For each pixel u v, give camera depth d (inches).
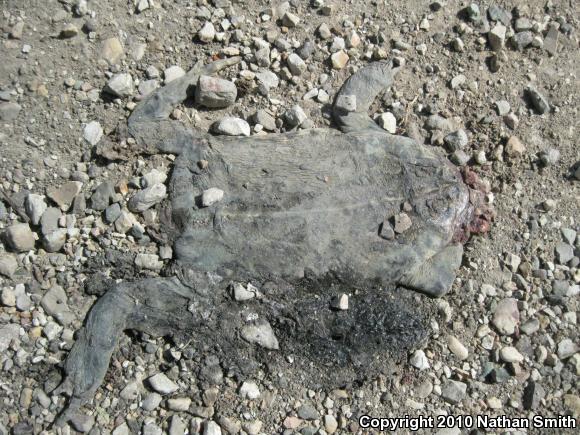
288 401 11.6
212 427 11.2
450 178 12.4
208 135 12.5
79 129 12.5
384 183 12.3
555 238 12.9
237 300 11.6
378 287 12.0
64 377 11.2
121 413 11.2
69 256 11.8
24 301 11.6
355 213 12.0
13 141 12.3
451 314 12.2
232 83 12.7
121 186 12.1
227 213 11.9
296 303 11.8
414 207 12.1
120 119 12.7
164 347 11.6
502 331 12.2
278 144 12.5
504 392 12.0
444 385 11.9
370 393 11.7
